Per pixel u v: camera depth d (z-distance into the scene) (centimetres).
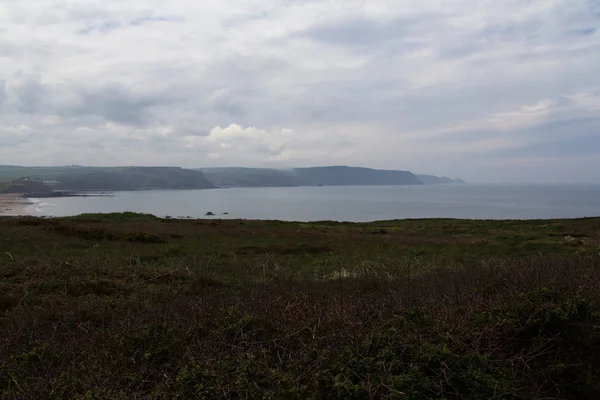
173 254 1311
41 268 903
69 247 1323
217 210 7200
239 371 371
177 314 511
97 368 389
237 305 527
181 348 434
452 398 371
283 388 349
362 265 1106
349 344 419
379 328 439
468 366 391
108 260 1069
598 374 404
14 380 355
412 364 387
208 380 366
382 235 2123
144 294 743
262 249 1486
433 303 513
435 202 10594
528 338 454
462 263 1109
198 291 743
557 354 428
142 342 440
